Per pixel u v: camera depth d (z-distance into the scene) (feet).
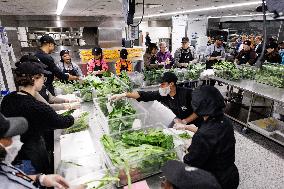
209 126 5.47
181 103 9.64
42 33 31.09
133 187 4.88
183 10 32.99
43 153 6.45
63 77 11.79
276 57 20.88
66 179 5.25
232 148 5.63
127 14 9.57
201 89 5.49
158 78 15.12
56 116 6.33
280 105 15.30
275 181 10.19
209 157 5.52
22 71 5.94
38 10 24.98
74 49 28.96
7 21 28.17
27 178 3.58
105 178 4.95
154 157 5.39
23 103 5.71
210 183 2.80
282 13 4.42
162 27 55.77
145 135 6.23
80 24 30.99
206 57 23.91
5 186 3.23
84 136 7.23
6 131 3.24
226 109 17.48
